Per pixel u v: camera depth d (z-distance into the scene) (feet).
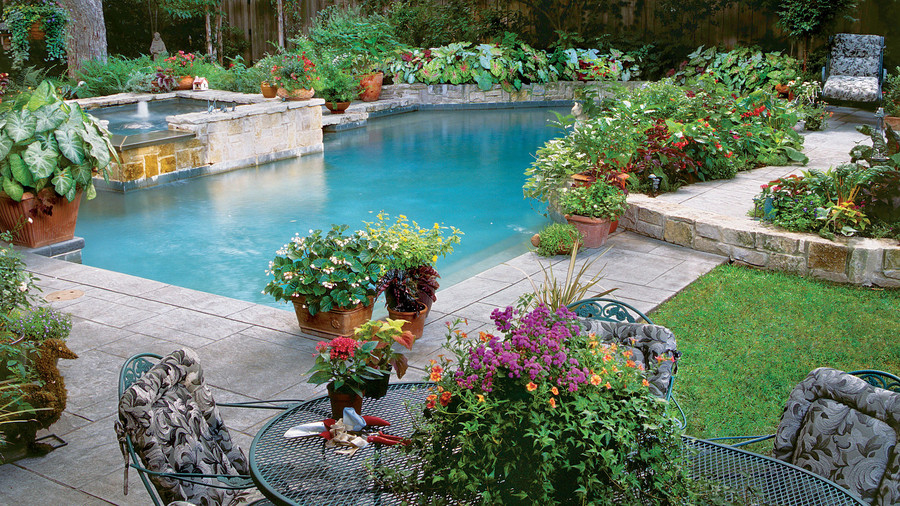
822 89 45.60
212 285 22.40
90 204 31.76
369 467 8.32
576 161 27.04
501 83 59.21
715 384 15.26
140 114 42.47
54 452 12.59
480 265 24.02
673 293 20.35
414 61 59.11
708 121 31.53
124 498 11.32
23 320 13.84
